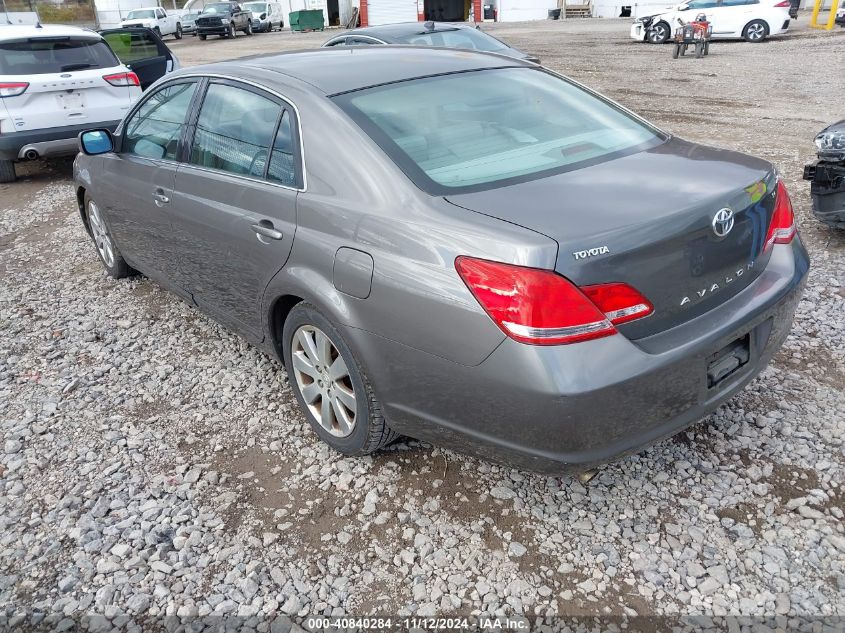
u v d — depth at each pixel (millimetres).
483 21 40312
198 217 3537
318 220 2770
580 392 2121
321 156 2818
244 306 3439
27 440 3391
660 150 2896
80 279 5508
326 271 2723
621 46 21141
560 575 2436
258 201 3102
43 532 2783
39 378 3990
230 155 3379
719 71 14922
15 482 3084
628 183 2484
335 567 2533
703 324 2391
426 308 2352
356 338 2635
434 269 2326
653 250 2219
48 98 8180
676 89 12906
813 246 5059
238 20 36344
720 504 2701
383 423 2809
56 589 2514
